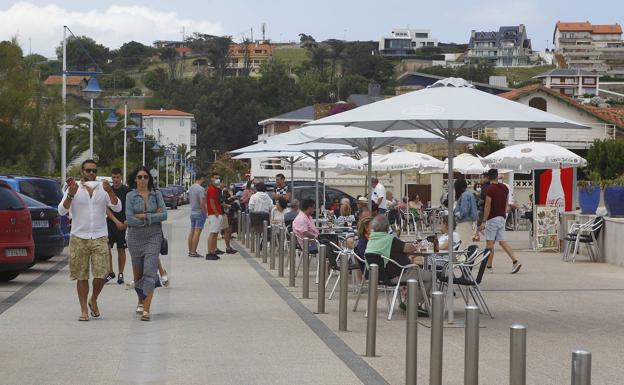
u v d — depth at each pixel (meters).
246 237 29.84
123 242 18.38
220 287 18.16
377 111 13.24
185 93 178.50
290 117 108.69
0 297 16.16
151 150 95.00
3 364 10.21
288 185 39.94
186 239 34.09
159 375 9.66
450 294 13.60
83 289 13.55
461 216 19.89
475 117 12.56
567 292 17.69
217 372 9.83
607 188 24.39
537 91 57.44
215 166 125.00
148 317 13.53
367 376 9.64
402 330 12.88
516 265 21.36
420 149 60.44
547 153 28.86
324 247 14.51
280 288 18.08
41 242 21.30
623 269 22.36
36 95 41.41
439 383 8.19
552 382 9.47
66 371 9.84
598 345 11.79
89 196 13.50
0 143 39.97
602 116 57.44
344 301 12.72
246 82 158.62
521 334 6.30
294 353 10.98
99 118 78.38
